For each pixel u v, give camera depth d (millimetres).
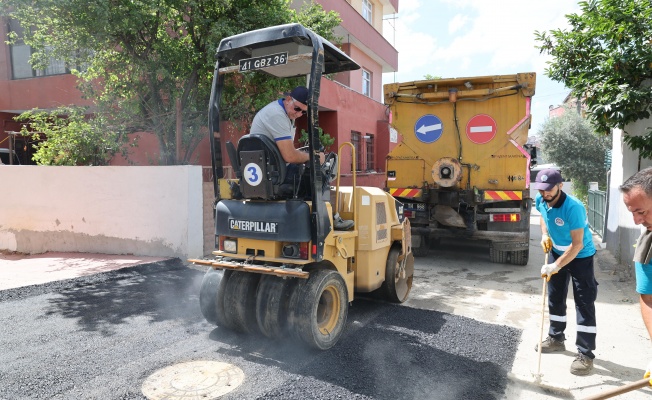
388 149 18734
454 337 4523
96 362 3834
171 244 7965
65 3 6809
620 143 8344
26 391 3320
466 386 3531
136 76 8383
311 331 3883
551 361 4105
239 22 8062
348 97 15531
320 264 4402
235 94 8727
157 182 7973
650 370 2318
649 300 2480
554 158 22125
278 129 3928
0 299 5574
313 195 3871
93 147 9031
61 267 7387
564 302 4250
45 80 12172
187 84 8617
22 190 9148
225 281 4449
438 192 7969
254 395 3281
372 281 5012
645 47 6355
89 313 5160
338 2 15516
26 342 4273
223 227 4328
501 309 5625
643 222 2336
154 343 4270
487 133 7879
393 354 4082
